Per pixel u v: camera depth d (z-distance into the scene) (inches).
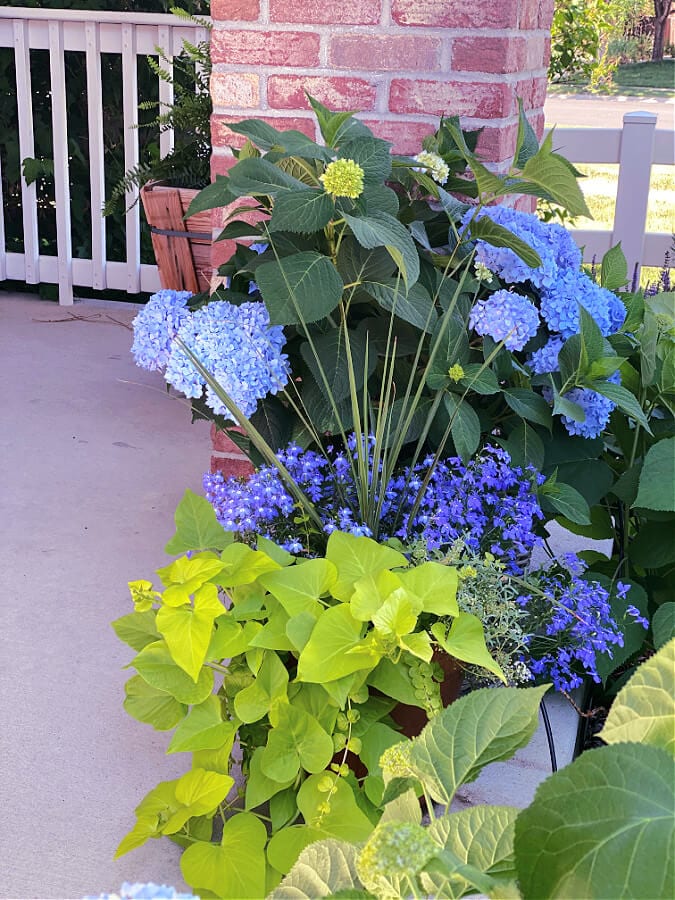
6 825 65.1
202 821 62.9
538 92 105.0
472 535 70.7
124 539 104.5
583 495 78.2
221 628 60.2
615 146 168.2
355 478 68.4
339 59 92.0
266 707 59.2
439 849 31.6
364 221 67.2
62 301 193.2
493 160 90.8
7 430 132.1
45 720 75.7
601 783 29.4
